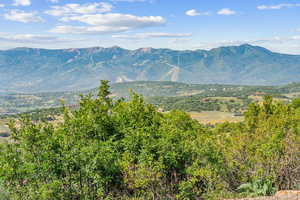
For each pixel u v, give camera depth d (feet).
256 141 39.60
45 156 27.32
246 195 33.76
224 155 36.68
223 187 35.60
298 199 27.48
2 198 27.71
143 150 30.68
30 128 29.04
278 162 36.32
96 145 29.84
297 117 45.85
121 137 37.58
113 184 32.30
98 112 39.09
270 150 35.55
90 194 29.12
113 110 43.16
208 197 32.89
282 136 37.93
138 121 39.45
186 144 33.04
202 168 32.42
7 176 27.04
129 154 31.81
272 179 36.04
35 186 27.53
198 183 34.58
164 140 32.12
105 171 29.32
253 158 36.70
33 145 28.35
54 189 26.18
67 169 27.96
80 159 27.89
